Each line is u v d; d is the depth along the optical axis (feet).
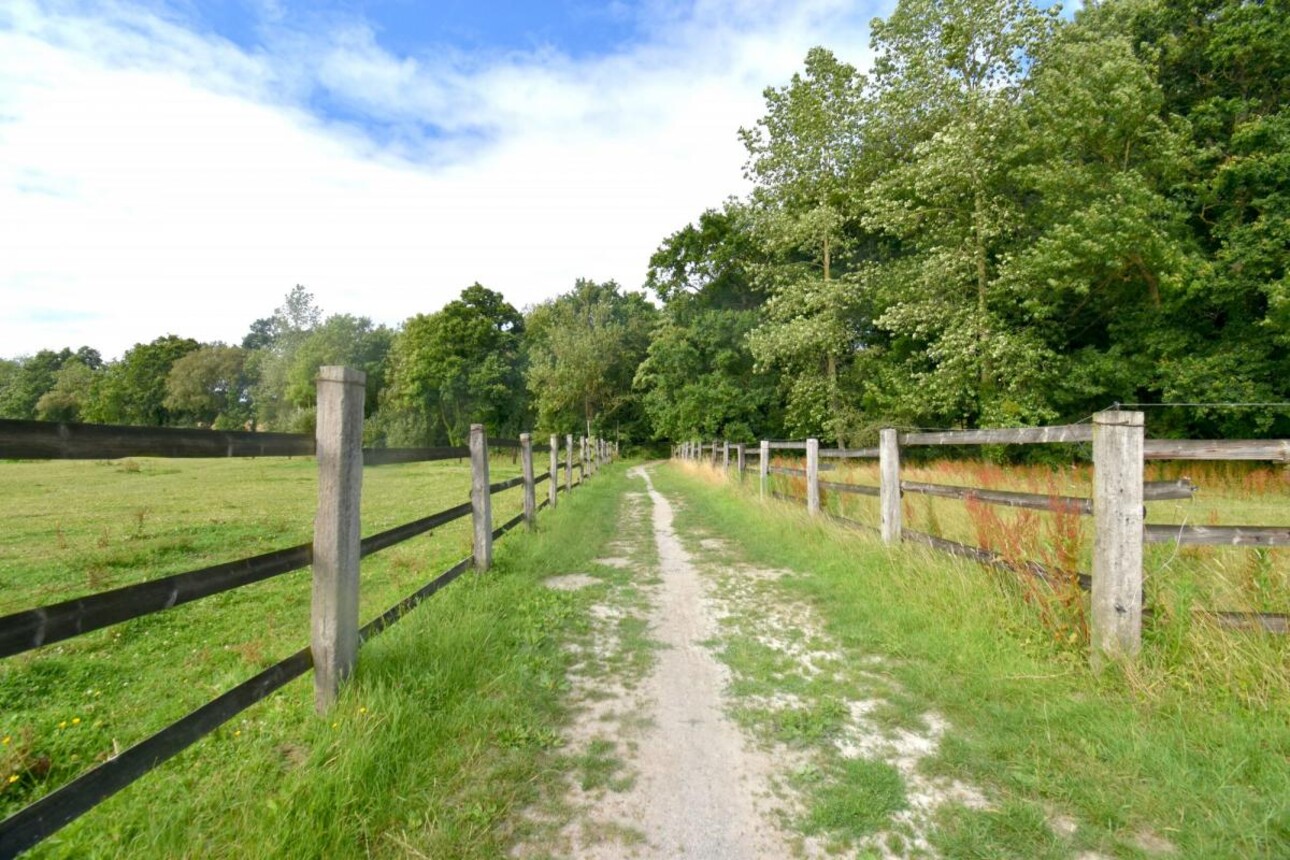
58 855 6.80
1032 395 53.93
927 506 22.03
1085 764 8.72
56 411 254.68
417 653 11.93
